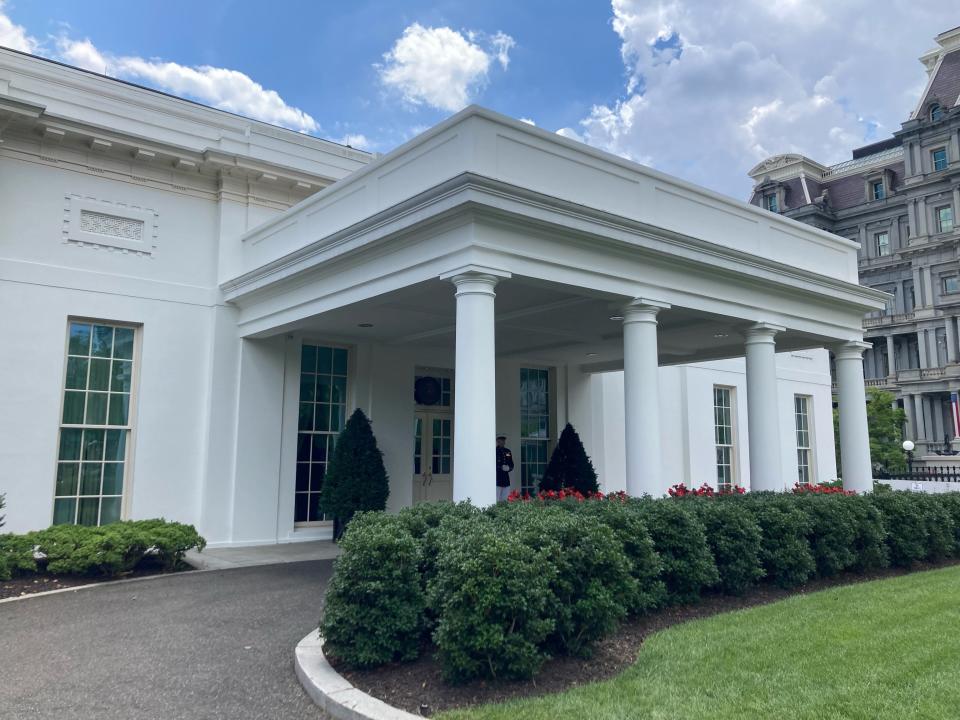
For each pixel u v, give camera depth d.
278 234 11.27
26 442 10.29
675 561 6.80
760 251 10.93
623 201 8.99
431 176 8.03
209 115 12.90
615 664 5.11
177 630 6.29
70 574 8.82
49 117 10.57
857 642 5.50
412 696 4.52
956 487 20.84
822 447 20.70
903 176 51.56
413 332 12.75
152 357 11.48
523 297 10.05
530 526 5.43
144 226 11.65
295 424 12.70
